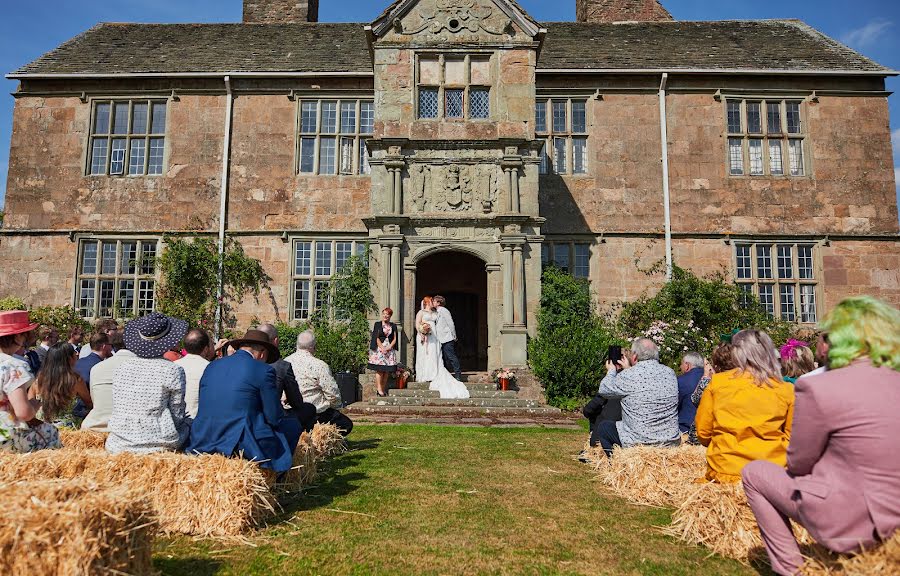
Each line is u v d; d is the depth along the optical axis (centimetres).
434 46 1468
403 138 1408
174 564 355
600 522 451
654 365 612
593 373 1310
